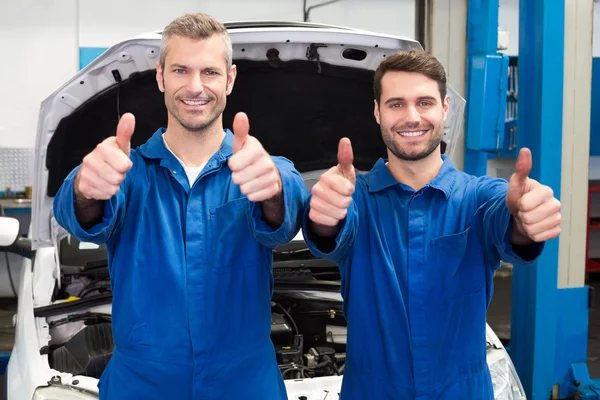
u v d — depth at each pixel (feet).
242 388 5.06
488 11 12.33
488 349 7.25
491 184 5.24
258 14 19.40
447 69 13.21
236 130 3.96
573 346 11.26
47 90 17.99
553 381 11.16
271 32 6.70
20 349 7.32
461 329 5.23
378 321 5.26
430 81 4.91
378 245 5.20
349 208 4.74
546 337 10.92
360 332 5.33
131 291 4.87
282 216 4.50
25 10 17.51
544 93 10.30
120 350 5.06
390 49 7.04
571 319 11.15
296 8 19.63
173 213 4.96
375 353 5.30
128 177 4.97
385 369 5.28
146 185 4.99
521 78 10.83
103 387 5.29
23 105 17.85
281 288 8.55
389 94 4.95
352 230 4.87
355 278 5.30
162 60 4.76
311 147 8.89
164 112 7.61
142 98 7.21
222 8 19.11
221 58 4.66
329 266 9.76
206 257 4.89
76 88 6.59
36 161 7.05
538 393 10.99
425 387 5.15
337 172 4.36
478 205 5.20
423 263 5.15
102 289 8.91
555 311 10.91
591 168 21.99
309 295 8.84
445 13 13.08
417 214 5.20
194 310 4.85
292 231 4.56
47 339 7.36
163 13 18.67
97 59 6.29
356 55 7.25
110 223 4.48
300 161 9.12
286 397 5.60
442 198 5.22
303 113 8.32
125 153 4.07
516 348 11.46
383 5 20.17
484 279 5.31
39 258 9.80
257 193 3.97
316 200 4.26
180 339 4.86
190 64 4.55
